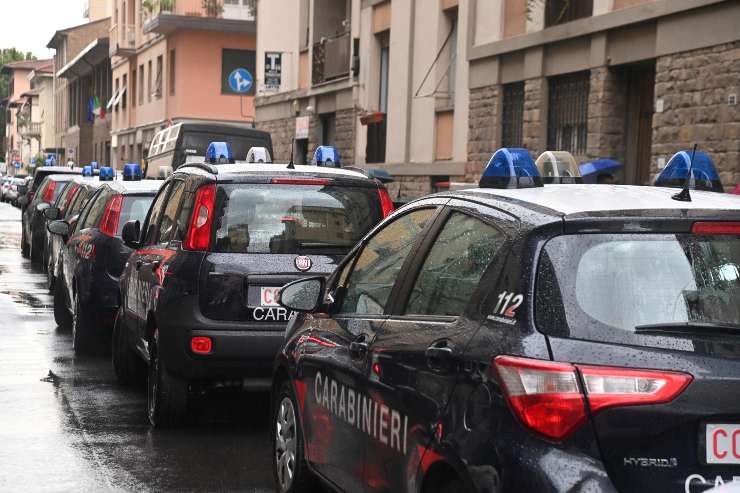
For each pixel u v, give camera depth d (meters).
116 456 8.18
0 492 7.14
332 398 5.91
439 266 5.15
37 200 27.16
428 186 26.58
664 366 3.90
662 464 3.84
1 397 10.39
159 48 56.69
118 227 12.85
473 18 23.95
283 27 37.66
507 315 4.26
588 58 19.33
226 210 8.79
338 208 9.05
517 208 4.65
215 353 8.50
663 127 17.22
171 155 30.84
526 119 21.42
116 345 11.10
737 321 4.11
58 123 105.75
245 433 9.04
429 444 4.53
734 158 15.59
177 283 8.70
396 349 5.08
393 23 28.55
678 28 16.80
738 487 3.82
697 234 4.29
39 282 22.17
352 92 31.38
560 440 3.87
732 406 3.85
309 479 6.53
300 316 6.93
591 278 4.16
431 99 26.36
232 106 53.44
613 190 4.97
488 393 4.14
